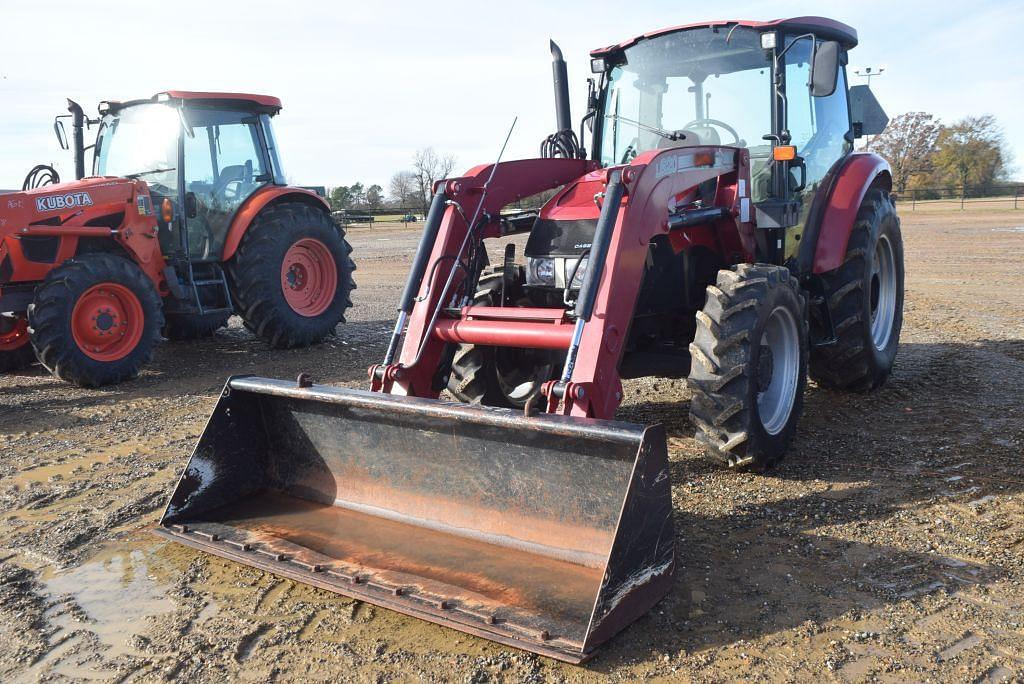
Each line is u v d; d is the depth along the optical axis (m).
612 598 2.56
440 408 3.09
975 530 3.41
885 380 5.87
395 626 2.83
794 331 4.28
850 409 5.24
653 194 3.76
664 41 5.06
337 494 3.69
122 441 5.14
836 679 2.43
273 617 2.90
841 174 5.29
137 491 4.20
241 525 3.52
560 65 5.09
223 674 2.55
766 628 2.71
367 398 3.30
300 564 3.13
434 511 3.39
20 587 3.18
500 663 2.57
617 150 5.28
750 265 4.16
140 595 3.09
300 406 3.72
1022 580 2.99
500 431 3.14
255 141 8.16
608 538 2.95
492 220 4.31
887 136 58.97
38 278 6.76
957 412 5.03
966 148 56.41
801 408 4.36
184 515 3.59
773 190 4.72
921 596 2.89
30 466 4.67
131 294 6.80
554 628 2.58
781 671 2.48
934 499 3.73
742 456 3.89
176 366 7.50
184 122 7.47
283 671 2.56
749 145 4.86
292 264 8.11
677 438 4.75
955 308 9.21
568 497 3.04
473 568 3.02
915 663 2.50
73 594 3.11
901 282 6.04
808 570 3.11
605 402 3.43
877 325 5.85
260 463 3.88
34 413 5.91
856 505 3.69
